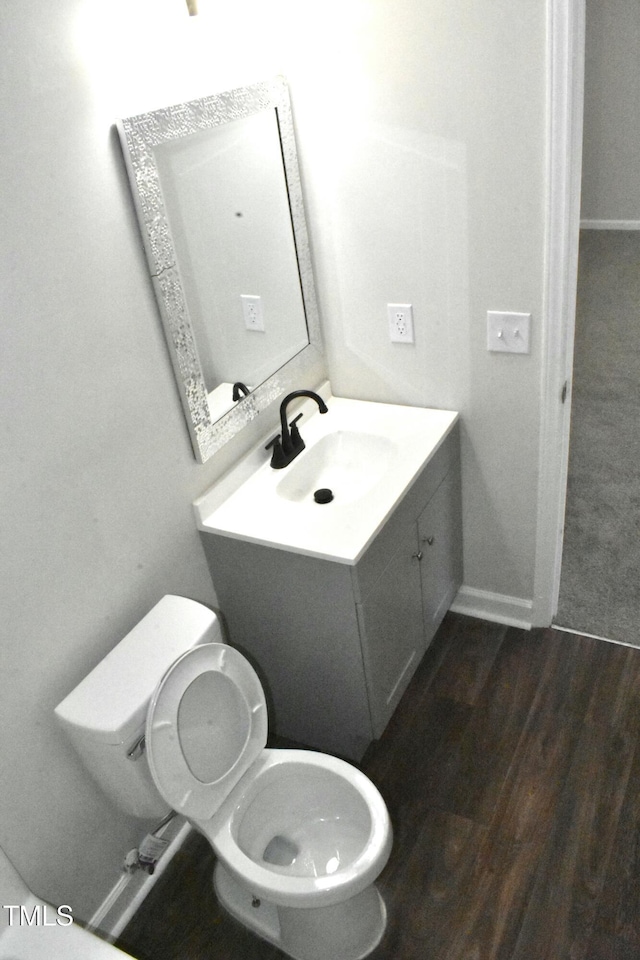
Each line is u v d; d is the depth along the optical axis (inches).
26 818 65.6
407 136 79.7
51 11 56.1
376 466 92.3
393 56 76.3
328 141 84.0
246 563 81.0
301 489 90.1
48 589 64.1
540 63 70.7
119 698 64.2
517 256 80.8
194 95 70.7
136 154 64.2
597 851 77.5
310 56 79.7
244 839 73.0
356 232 88.2
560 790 83.9
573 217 77.3
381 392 98.4
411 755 90.2
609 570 112.3
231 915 77.6
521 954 70.5
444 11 72.1
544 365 85.3
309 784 75.4
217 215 75.3
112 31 61.3
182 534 79.7
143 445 72.1
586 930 71.4
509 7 69.5
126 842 77.7
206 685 68.9
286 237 86.7
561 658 99.7
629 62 205.6
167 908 79.1
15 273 56.4
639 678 95.3
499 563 103.3
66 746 68.3
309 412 97.3
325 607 78.6
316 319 95.5
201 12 69.5
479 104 75.0
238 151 76.7
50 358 60.6
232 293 79.5
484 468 96.8
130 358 68.6
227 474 84.3
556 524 95.7
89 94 60.1
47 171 57.7
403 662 90.2
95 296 63.8
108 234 64.1
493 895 75.3
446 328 89.2
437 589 97.7
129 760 63.5
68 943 62.1
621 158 221.9
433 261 85.7
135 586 74.3
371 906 72.9
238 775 72.1
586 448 139.4
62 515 64.3
